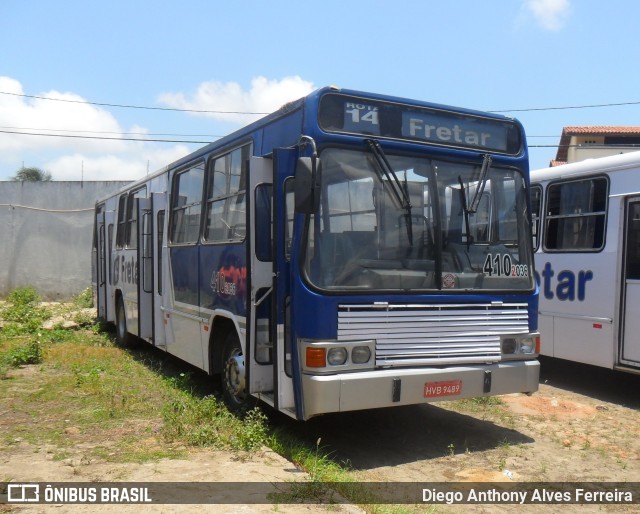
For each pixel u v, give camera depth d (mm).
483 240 6254
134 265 10688
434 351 5809
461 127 6348
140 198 10094
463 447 6344
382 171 5828
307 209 5238
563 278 8953
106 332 14000
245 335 6492
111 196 13203
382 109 5961
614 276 8141
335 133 5691
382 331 5617
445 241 6031
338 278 5531
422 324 5777
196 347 8031
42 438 6039
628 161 8078
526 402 8164
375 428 6898
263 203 6098
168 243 9172
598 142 32906
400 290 5723
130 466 5215
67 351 11102
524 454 6172
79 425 6512
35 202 23734
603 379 9711
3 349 11148
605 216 8352
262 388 6074
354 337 5516
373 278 5652
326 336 5426
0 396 7758
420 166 6039
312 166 5238
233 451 5684
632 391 8922
